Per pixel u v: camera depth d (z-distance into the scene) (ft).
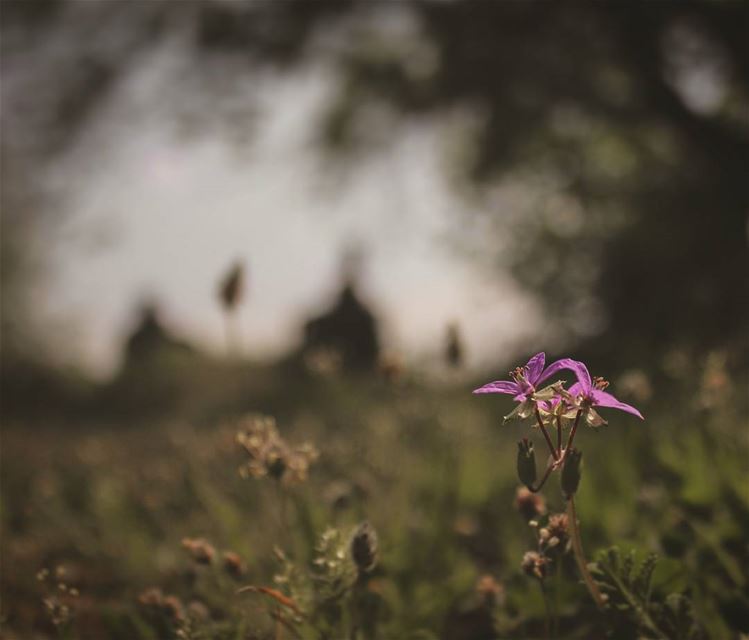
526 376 4.62
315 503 9.30
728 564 6.37
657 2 46.09
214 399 45.06
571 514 4.87
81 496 14.92
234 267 7.22
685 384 11.70
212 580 7.54
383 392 20.54
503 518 9.69
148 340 64.18
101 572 10.19
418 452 12.87
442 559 8.39
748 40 46.03
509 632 6.31
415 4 50.93
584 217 52.24
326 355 13.23
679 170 52.54
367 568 5.35
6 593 9.30
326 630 5.70
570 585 6.30
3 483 17.49
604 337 45.11
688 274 45.75
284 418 27.27
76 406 63.52
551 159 55.21
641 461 10.09
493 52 50.55
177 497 12.69
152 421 43.83
